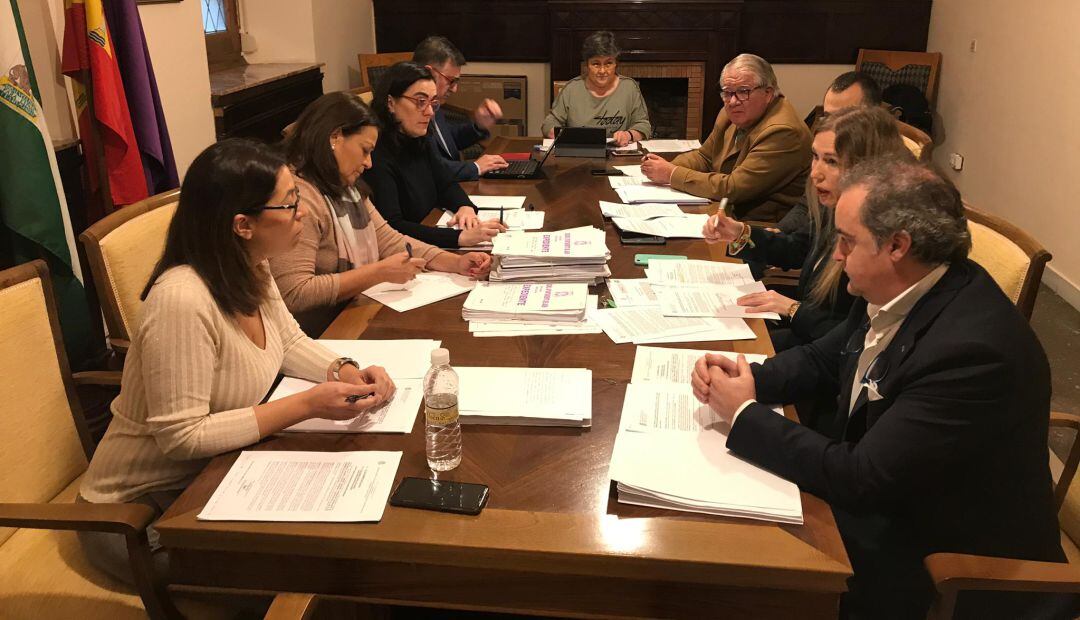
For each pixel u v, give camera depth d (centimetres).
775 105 318
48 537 165
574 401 157
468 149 432
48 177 269
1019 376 130
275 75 482
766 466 138
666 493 130
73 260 281
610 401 161
